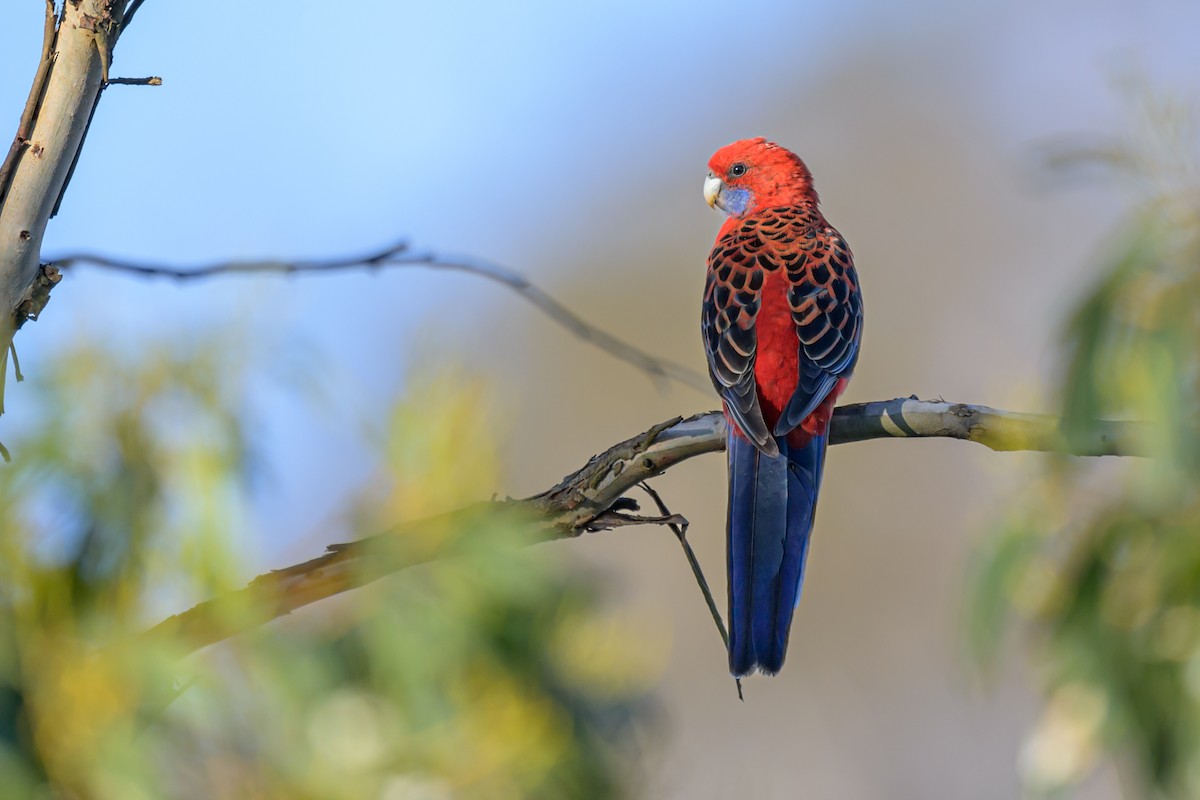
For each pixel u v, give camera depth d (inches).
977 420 264.2
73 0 203.8
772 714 694.5
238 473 218.2
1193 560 264.8
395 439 240.2
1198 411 249.0
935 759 655.8
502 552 230.8
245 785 218.7
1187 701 267.7
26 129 204.1
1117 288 253.6
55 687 205.0
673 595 733.3
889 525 708.0
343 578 221.5
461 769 236.4
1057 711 283.4
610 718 280.5
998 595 283.7
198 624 212.5
